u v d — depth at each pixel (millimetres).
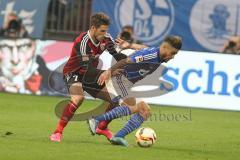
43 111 43375
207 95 50375
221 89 50438
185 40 59688
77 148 28016
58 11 61562
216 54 50500
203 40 59688
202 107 50281
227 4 59344
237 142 33656
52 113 42531
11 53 52969
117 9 59344
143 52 29188
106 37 30250
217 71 50438
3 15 59594
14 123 36656
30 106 45625
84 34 29719
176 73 49906
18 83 52781
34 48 52625
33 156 25484
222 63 50531
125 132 29391
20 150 26734
